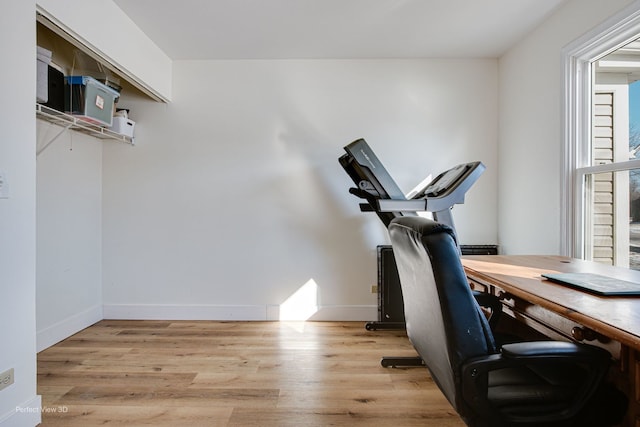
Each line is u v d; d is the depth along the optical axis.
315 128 3.00
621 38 1.85
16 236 1.49
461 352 0.93
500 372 1.12
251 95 3.01
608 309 1.00
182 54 2.91
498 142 2.99
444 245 0.92
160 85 2.82
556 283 1.36
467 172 2.14
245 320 3.02
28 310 1.55
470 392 0.92
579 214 2.13
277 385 1.92
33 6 1.57
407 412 1.68
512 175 2.78
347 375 2.04
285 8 2.26
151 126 3.01
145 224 3.03
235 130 3.01
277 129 3.01
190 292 3.04
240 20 2.40
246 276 3.04
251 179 3.02
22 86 1.51
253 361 2.21
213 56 2.95
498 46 2.77
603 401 0.96
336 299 3.03
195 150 3.02
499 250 2.96
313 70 3.00
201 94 3.01
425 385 1.93
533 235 2.52
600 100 2.04
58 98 2.12
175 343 2.50
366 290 3.02
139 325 2.88
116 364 2.16
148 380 1.97
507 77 2.85
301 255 3.02
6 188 1.44
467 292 0.93
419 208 2.07
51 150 2.46
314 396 1.81
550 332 1.20
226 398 1.79
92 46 2.02
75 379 1.97
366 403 1.75
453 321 0.93
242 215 3.03
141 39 2.53
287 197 3.02
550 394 0.98
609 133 1.97
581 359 0.90
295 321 3.00
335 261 3.02
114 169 3.02
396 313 2.79
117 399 1.78
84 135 2.79
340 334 2.69
